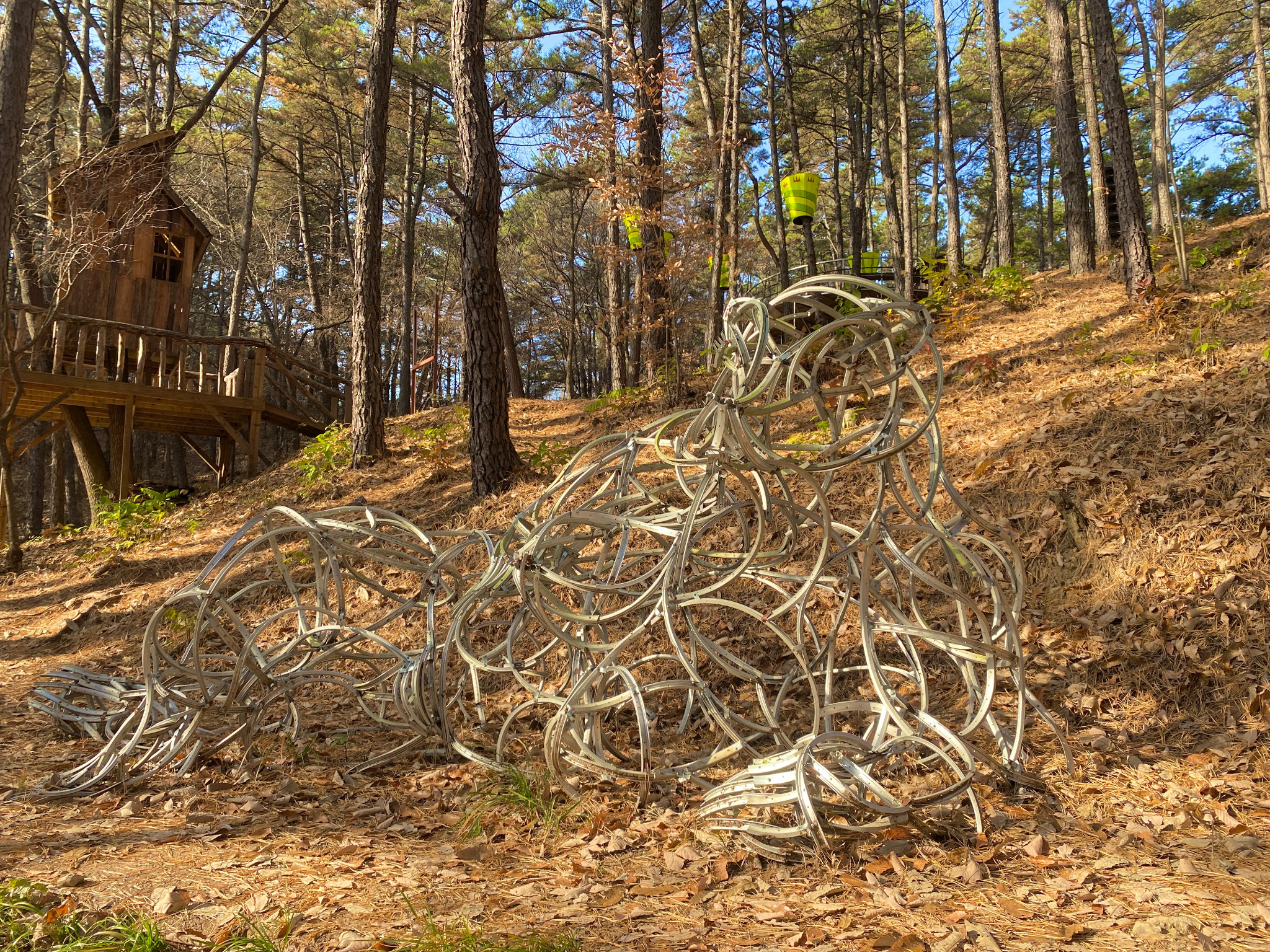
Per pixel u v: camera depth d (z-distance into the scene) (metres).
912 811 2.96
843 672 4.49
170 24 20.66
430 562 4.66
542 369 44.31
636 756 3.68
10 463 10.20
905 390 8.06
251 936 2.15
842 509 6.03
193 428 14.02
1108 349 7.59
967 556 3.67
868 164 23.64
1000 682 4.13
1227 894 2.29
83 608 8.26
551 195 30.69
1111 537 4.79
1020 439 6.08
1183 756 3.38
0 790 3.78
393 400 29.47
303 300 26.52
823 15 21.53
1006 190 14.97
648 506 4.35
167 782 3.85
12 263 18.48
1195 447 5.23
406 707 4.17
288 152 26.31
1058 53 11.93
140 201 13.49
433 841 3.01
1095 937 2.10
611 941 2.13
